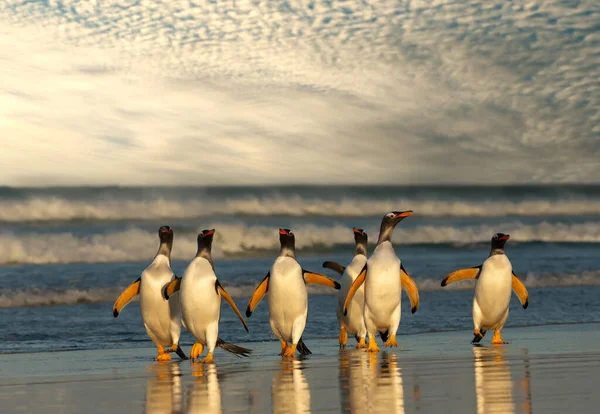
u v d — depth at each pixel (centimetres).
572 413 686
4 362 1095
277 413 711
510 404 727
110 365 1065
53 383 898
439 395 777
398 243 3244
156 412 728
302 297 1155
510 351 1130
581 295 1973
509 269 1254
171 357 1171
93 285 2002
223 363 1073
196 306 1082
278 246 3102
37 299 1827
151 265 1145
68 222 3306
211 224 3145
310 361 1071
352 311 1258
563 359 1030
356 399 767
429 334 1403
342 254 3012
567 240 3444
